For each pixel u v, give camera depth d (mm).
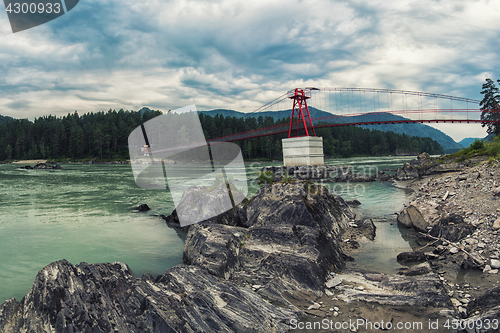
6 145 120625
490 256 6969
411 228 10953
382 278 6387
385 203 16281
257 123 141000
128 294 4793
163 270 7332
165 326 4270
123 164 89500
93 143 110500
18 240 9484
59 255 8211
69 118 142750
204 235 7531
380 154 166750
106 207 15180
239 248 7398
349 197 18828
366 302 5555
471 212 9672
